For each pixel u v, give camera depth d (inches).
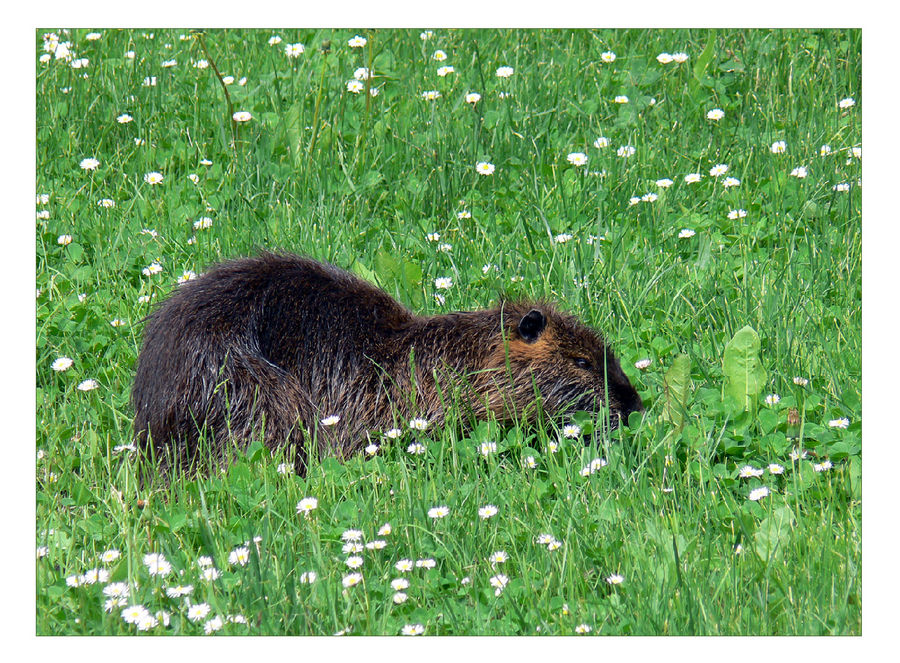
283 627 281.1
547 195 543.8
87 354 430.0
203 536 311.9
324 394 378.0
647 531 308.3
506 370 392.5
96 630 282.4
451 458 361.7
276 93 619.2
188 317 363.6
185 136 598.2
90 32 681.0
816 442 358.9
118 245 510.3
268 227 507.8
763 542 304.7
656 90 641.0
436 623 281.3
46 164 569.0
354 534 305.9
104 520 332.5
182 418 357.1
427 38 683.4
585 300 446.6
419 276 450.6
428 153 574.2
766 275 467.8
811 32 677.9
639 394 402.9
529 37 692.7
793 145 581.0
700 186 551.2
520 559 304.2
